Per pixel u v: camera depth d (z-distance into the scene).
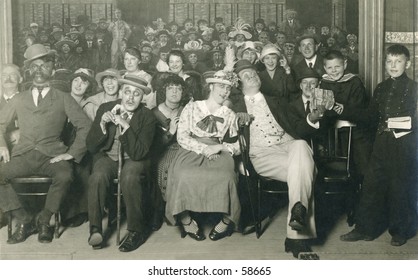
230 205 4.21
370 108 4.43
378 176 4.27
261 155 4.39
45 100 4.54
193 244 4.23
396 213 4.18
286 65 5.49
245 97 4.68
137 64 5.41
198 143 4.34
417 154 4.20
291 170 4.02
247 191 4.58
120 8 5.74
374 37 5.15
